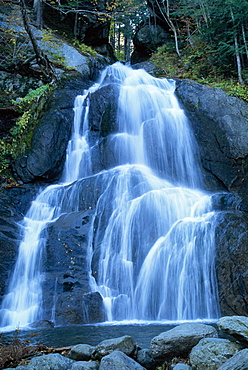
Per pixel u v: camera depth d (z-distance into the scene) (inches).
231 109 526.0
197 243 348.2
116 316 334.0
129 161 519.5
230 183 474.3
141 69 781.3
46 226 419.5
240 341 153.7
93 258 375.2
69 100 622.5
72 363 172.7
